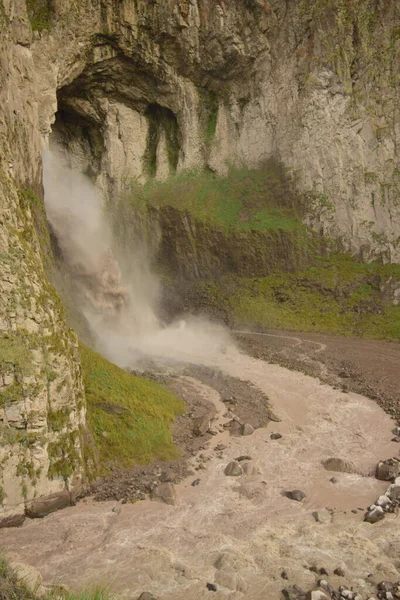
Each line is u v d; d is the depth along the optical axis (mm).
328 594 12445
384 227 50312
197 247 56844
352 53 54219
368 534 15141
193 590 12688
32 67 32406
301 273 52000
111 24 55375
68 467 17094
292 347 40062
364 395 28656
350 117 53312
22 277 17922
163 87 62125
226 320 48969
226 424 23938
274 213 55781
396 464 19359
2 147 21812
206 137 63250
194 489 18188
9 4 30047
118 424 20422
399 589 12492
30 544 14867
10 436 15898
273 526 15734
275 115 59031
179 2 57062
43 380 16922
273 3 57594
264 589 12750
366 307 46906
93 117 63969
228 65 60531
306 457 20812
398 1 51938
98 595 10953
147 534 15312
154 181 63281
